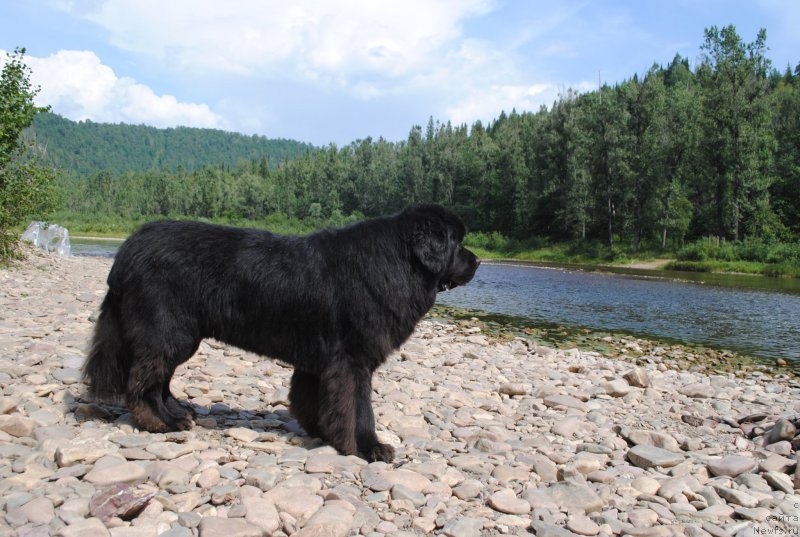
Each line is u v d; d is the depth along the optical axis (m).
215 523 2.98
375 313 4.54
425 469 4.13
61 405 4.83
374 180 92.94
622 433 5.60
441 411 6.05
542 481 4.22
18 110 14.68
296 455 4.26
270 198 106.00
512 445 4.98
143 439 4.15
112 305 4.57
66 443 3.88
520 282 29.59
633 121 52.34
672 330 15.62
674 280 32.31
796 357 12.45
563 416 6.29
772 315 18.66
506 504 3.62
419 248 4.62
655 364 10.98
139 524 3.01
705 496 4.05
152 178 135.75
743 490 4.17
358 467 4.11
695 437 5.82
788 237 46.75
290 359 4.70
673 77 106.62
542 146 64.50
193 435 4.44
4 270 14.98
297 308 4.55
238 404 5.76
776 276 36.28
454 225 4.96
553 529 3.29
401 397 6.31
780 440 5.41
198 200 110.06
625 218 52.72
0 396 4.77
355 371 4.57
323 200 98.50
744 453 5.20
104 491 3.15
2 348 6.67
